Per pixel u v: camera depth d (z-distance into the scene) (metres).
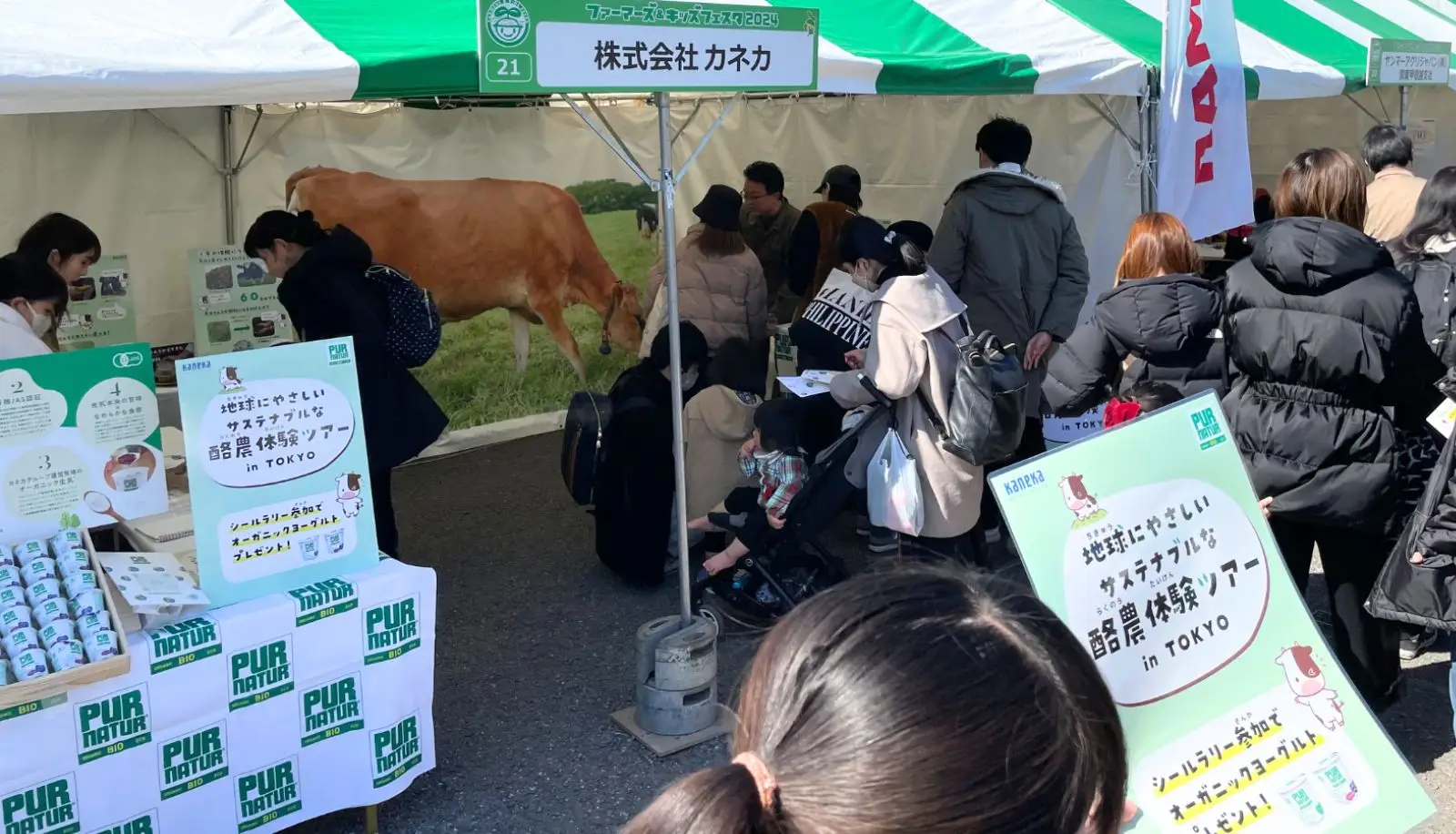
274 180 6.12
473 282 6.84
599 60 2.92
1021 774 0.74
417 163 6.53
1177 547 1.74
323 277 4.09
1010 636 0.81
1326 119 8.37
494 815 3.27
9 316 3.37
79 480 2.73
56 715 2.47
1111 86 4.64
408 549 5.45
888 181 7.09
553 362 7.31
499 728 3.77
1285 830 1.67
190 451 2.72
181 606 2.66
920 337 3.77
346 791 3.00
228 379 2.77
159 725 2.64
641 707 3.71
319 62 2.79
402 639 3.05
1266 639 1.77
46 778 2.48
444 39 3.05
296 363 2.87
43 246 5.00
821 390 4.23
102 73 2.49
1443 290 3.38
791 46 3.33
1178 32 4.67
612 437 4.80
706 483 4.80
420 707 3.16
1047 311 4.79
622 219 7.46
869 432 4.05
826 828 0.74
